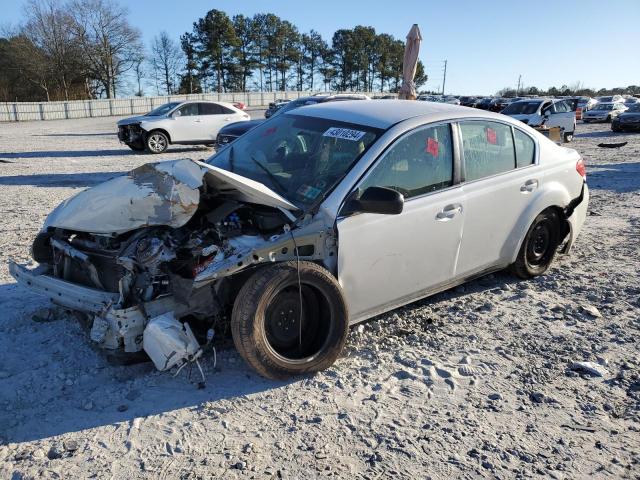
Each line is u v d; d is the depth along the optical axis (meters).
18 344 3.98
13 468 2.71
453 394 3.42
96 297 3.39
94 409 3.23
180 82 78.00
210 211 3.90
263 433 3.01
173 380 3.53
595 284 5.26
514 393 3.44
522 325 4.39
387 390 3.45
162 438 2.96
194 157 17.31
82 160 16.22
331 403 3.30
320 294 3.55
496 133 4.69
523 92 99.31
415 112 4.31
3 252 6.18
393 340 4.11
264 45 85.94
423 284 4.25
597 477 2.71
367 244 3.74
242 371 3.63
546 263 5.45
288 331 3.52
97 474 2.68
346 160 3.86
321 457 2.82
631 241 6.75
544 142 5.19
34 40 63.59
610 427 3.11
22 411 3.19
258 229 3.65
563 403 3.34
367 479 2.66
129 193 3.73
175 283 3.35
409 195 3.98
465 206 4.30
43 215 8.29
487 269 4.84
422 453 2.86
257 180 4.05
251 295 3.26
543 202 4.96
